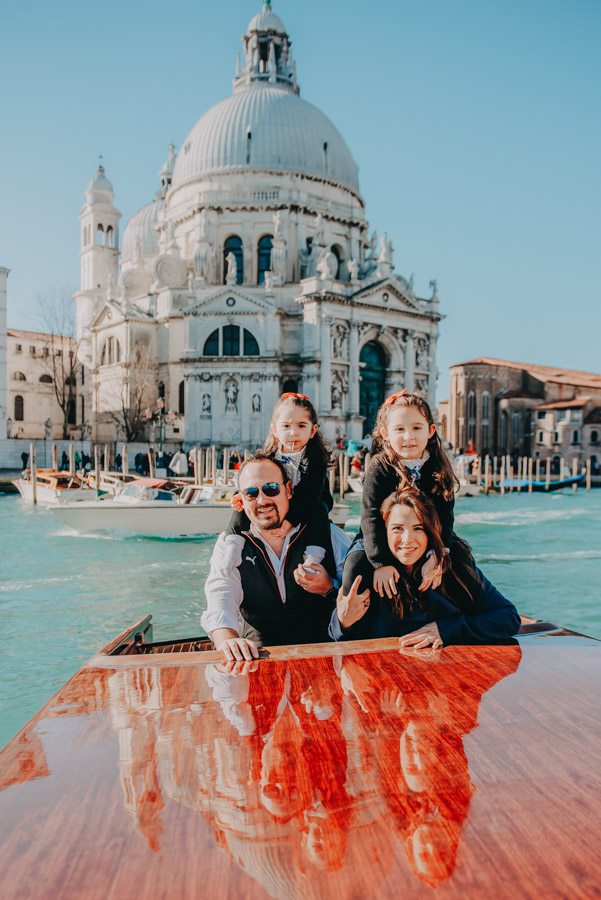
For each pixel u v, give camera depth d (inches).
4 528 996.6
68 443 2222.0
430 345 2578.7
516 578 660.1
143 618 288.8
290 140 2554.1
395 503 168.1
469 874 70.0
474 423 3572.8
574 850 74.1
